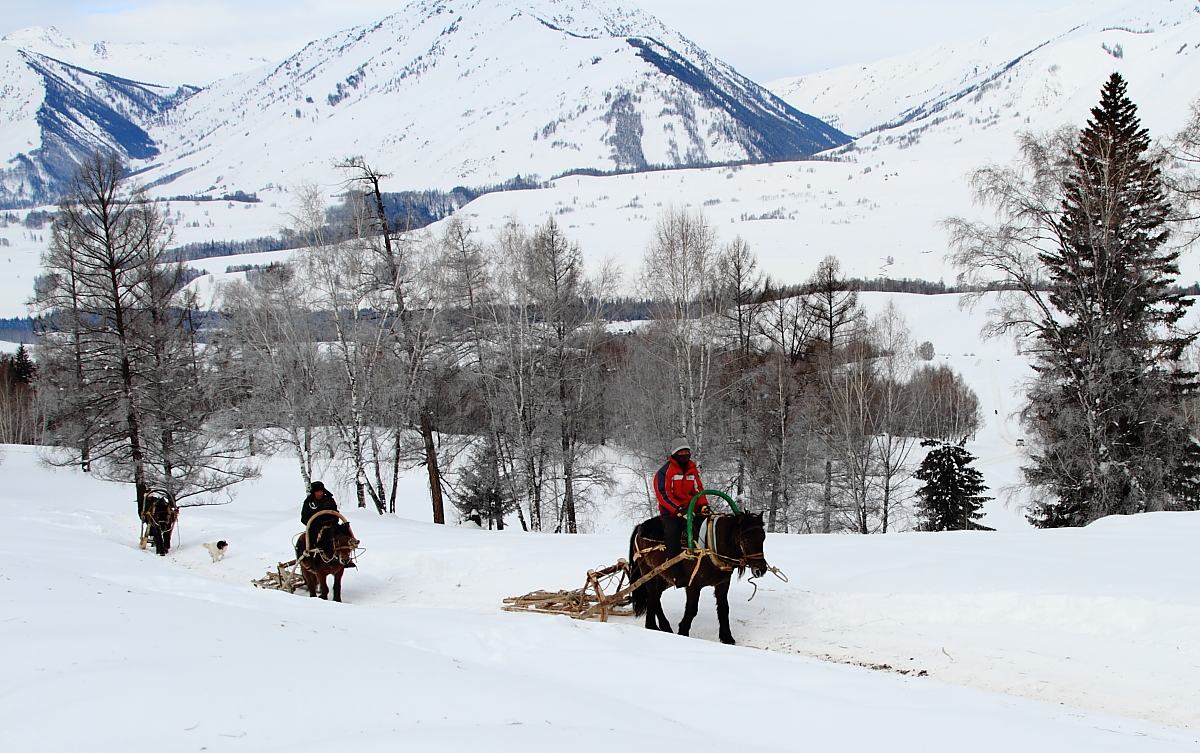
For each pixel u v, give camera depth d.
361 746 5.18
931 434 64.06
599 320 35.06
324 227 30.52
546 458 34.62
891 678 8.91
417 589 16.55
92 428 28.67
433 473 31.14
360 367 30.98
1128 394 26.61
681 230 33.50
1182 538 14.47
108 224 28.69
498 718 6.13
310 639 8.17
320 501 16.73
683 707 7.57
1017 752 6.47
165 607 9.29
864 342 40.00
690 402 33.34
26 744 5.14
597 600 13.30
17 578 10.62
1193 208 25.25
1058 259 27.16
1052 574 12.29
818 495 39.41
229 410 36.41
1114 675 9.49
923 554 14.38
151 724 5.45
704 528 11.63
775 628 12.20
